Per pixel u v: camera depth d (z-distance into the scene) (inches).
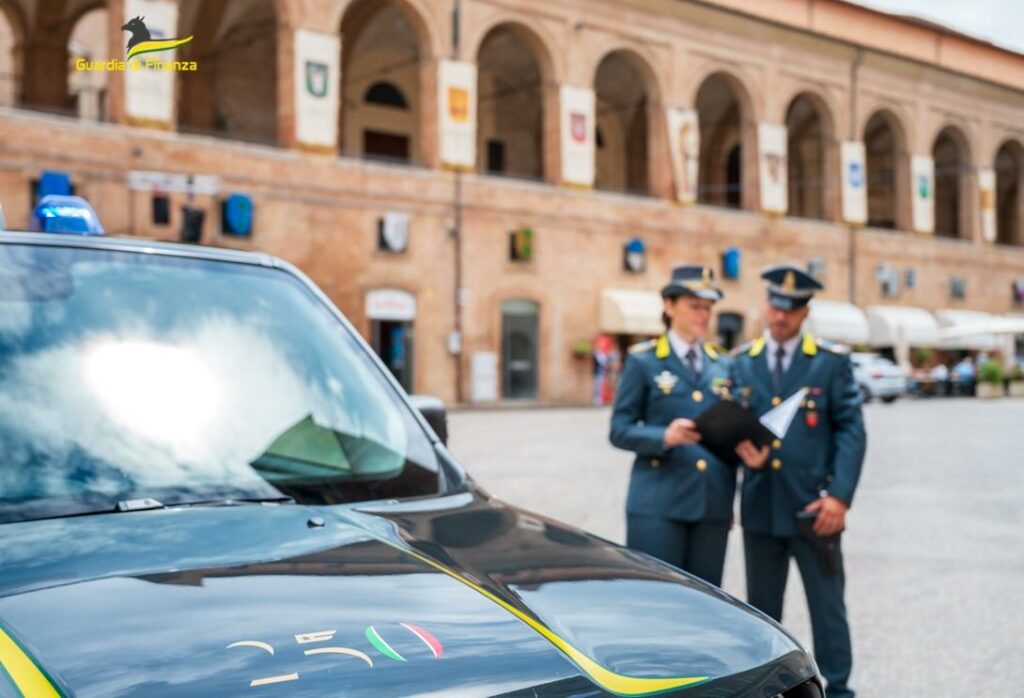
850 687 191.2
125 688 48.8
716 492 172.1
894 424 865.5
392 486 90.0
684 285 179.3
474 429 793.6
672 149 1245.7
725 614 71.2
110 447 80.1
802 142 1636.3
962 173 1648.6
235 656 52.5
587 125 1168.2
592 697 56.1
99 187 844.6
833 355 176.1
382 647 55.6
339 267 992.2
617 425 176.2
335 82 977.5
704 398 176.4
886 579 281.0
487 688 54.1
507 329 1127.6
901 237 1524.4
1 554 64.4
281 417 90.7
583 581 72.3
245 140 1157.7
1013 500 422.0
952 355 1632.6
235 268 103.3
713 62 1283.2
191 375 89.0
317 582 63.1
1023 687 191.3
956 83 1579.7
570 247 1164.5
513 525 85.2
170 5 864.9
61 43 1082.7
